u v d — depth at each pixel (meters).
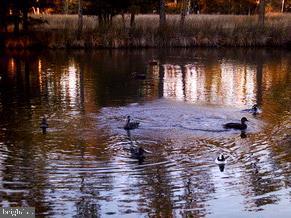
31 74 31.66
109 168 14.48
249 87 27.06
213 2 77.12
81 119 19.75
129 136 17.47
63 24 52.06
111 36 47.44
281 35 49.06
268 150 16.16
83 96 24.31
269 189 13.17
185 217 11.66
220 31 49.12
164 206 12.20
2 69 34.00
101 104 22.48
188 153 15.80
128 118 18.53
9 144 16.56
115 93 25.09
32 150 15.97
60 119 19.75
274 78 30.09
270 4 83.81
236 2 76.06
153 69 33.81
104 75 31.09
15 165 14.67
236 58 40.25
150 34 48.00
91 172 14.19
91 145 16.48
